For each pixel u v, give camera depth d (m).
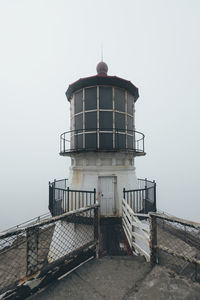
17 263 6.64
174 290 2.57
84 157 7.81
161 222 9.48
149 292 2.54
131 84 8.17
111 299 2.43
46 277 2.78
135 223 5.01
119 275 2.99
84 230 6.71
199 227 2.56
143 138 8.29
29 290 2.56
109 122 7.78
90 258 3.66
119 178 7.68
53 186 8.41
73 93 8.73
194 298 2.40
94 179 7.48
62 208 8.38
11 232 2.42
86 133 7.87
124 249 5.57
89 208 3.74
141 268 3.20
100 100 7.77
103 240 6.14
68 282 2.82
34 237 2.72
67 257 3.17
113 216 6.88
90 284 2.76
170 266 4.68
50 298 2.48
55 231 7.30
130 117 8.77
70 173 8.95
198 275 4.34
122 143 8.02
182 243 7.12
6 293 2.33
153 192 8.07
